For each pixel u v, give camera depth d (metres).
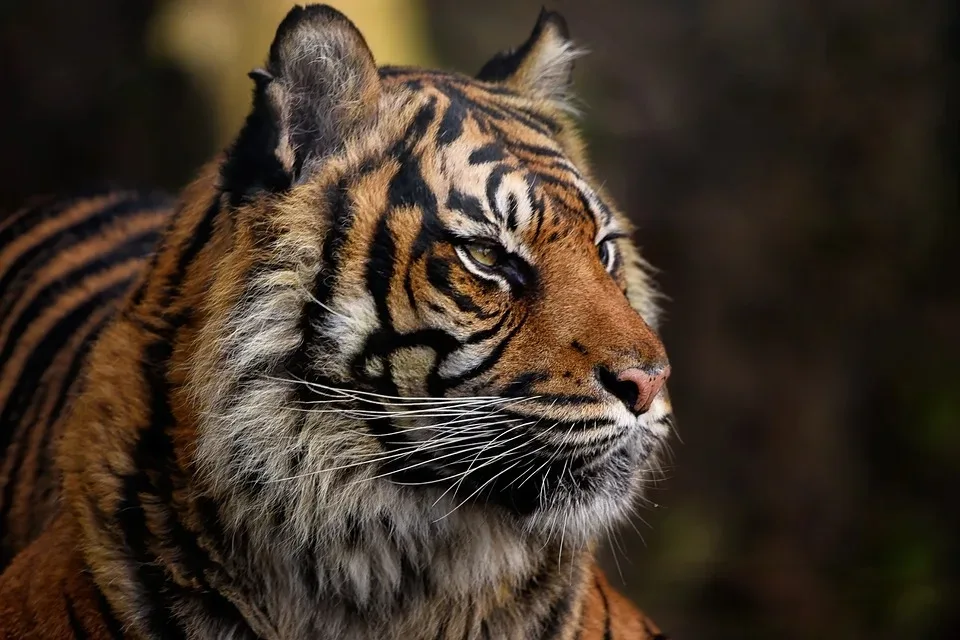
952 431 14.88
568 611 5.75
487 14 17.94
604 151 16.06
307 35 5.10
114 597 5.23
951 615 13.98
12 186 15.16
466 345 5.04
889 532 14.65
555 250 5.17
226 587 5.28
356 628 5.48
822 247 15.53
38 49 15.22
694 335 15.65
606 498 5.30
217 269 5.22
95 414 5.47
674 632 13.83
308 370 5.07
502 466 5.21
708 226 15.88
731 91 16.28
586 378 4.98
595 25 16.91
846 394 15.37
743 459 15.23
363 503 5.25
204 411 5.14
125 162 14.68
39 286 7.70
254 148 5.14
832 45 15.72
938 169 15.41
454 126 5.28
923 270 15.36
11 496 6.84
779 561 14.61
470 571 5.48
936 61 15.38
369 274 5.02
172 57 13.15
